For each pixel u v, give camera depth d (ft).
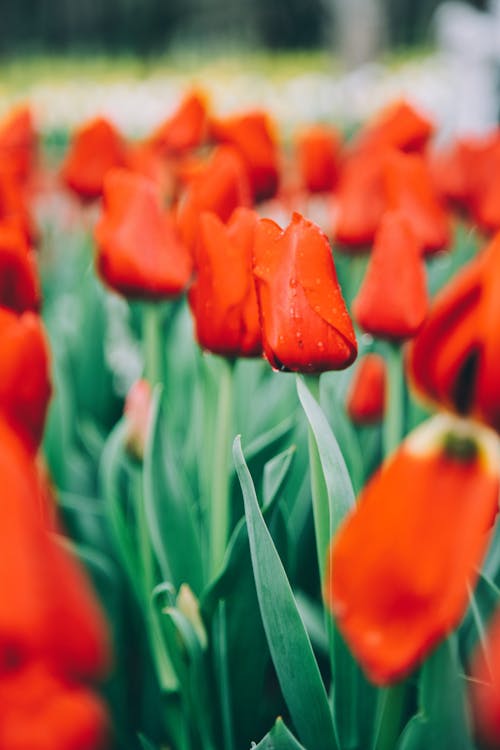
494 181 3.72
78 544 2.92
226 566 2.19
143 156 3.74
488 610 1.97
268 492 2.31
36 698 1.22
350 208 3.32
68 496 2.99
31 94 17.65
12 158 4.36
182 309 3.74
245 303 2.19
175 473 2.46
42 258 5.54
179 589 2.44
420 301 2.34
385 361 3.17
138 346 4.20
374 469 3.09
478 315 1.53
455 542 1.46
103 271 2.64
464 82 7.52
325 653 2.57
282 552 2.32
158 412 2.40
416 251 2.32
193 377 3.43
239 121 3.46
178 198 3.66
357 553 1.47
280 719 1.89
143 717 2.61
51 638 1.20
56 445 3.09
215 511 2.34
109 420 4.04
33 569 1.20
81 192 4.19
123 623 2.80
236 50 37.47
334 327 1.91
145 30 40.63
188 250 2.67
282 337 1.91
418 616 1.44
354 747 2.12
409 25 37.32
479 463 1.50
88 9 40.68
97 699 1.33
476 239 4.19
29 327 1.70
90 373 3.91
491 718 1.40
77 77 24.71
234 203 2.67
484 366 1.51
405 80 15.49
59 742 1.23
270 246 1.95
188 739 2.33
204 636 2.27
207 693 2.27
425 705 1.81
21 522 1.20
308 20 40.24
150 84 19.74
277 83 18.53
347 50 24.41
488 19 7.52
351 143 10.41
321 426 1.93
